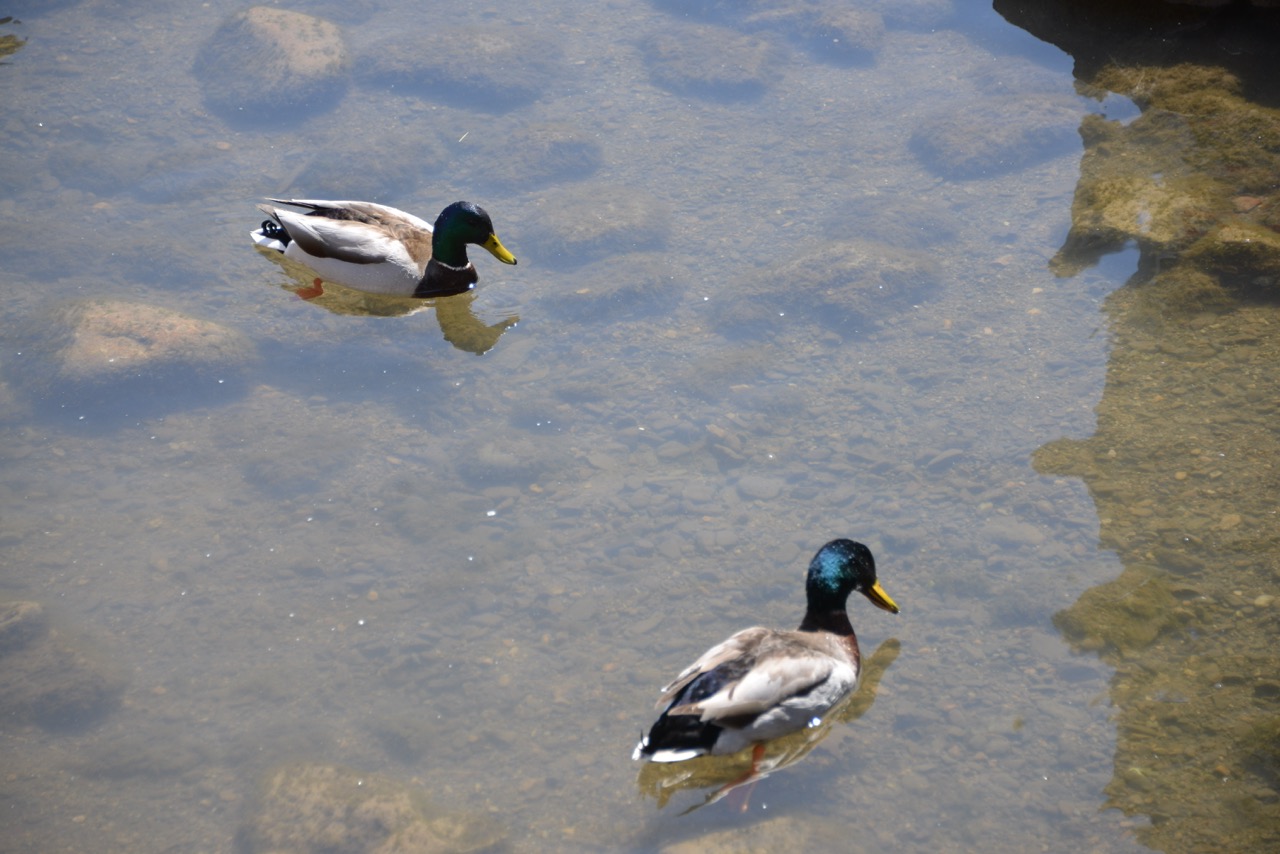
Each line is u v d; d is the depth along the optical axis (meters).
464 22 8.81
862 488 7.63
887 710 7.36
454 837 7.24
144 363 7.84
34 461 7.71
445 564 7.55
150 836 7.26
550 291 8.02
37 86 8.57
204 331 7.89
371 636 7.47
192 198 8.25
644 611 7.49
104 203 8.23
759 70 8.57
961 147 8.26
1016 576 7.49
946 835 7.23
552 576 7.54
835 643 7.39
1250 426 7.63
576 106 8.49
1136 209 8.02
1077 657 7.39
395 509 7.63
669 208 8.18
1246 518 7.50
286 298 8.05
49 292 8.01
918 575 7.51
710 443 7.71
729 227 8.12
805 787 7.30
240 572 7.55
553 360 7.88
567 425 7.76
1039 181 8.19
